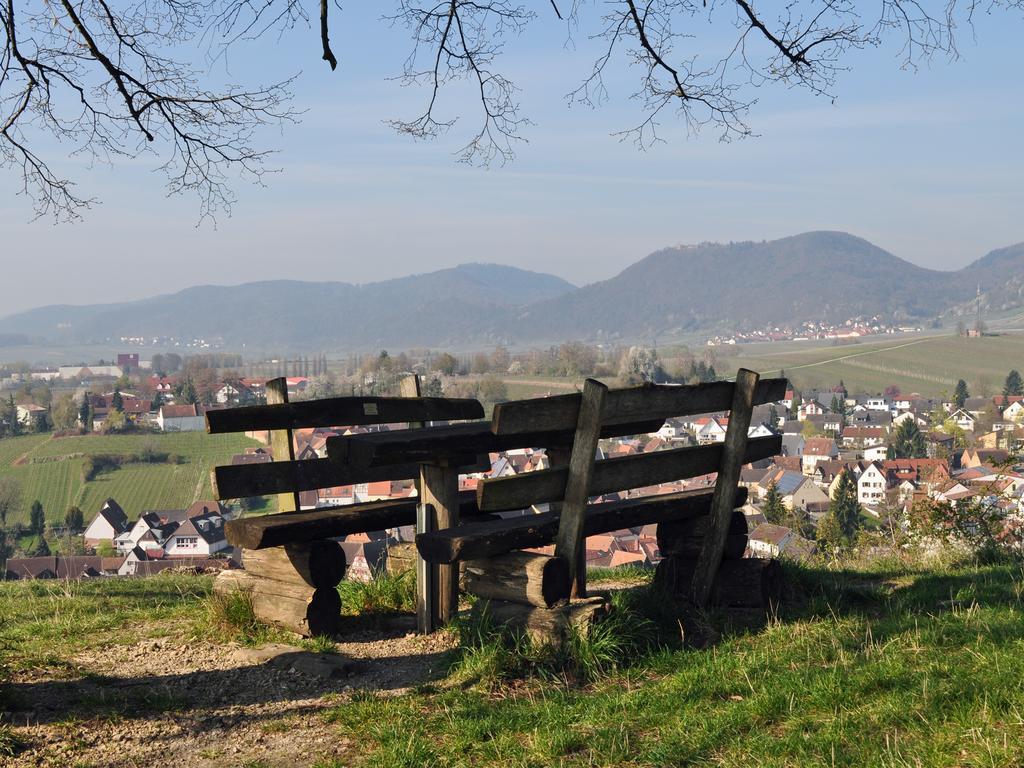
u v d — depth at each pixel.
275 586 6.79
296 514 6.73
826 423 166.25
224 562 13.50
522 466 84.19
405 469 7.54
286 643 6.47
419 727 4.92
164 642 6.66
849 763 4.04
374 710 5.20
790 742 4.34
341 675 5.88
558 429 5.99
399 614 7.32
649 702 5.08
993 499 10.48
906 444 126.94
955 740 4.12
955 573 8.52
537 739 4.63
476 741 4.72
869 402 181.50
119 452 161.62
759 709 4.78
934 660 5.37
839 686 4.97
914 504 10.82
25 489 143.62
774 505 68.38
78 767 4.50
